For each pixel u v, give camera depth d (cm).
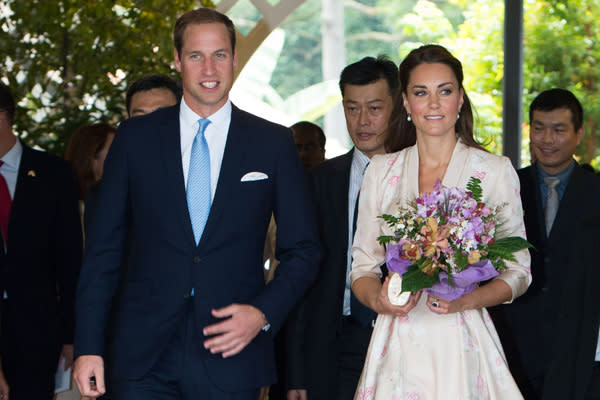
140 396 797
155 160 810
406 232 768
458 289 767
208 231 800
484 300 789
